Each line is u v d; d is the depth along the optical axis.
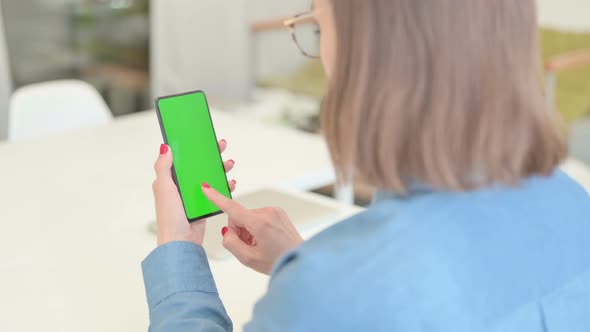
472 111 0.52
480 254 0.55
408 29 0.52
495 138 0.52
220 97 4.14
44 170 1.71
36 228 1.36
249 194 1.49
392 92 0.53
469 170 0.54
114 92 3.90
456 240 0.54
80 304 1.08
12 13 3.37
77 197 1.53
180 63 3.96
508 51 0.53
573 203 0.62
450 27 0.52
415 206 0.56
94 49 3.74
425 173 0.53
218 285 1.13
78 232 1.34
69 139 1.97
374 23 0.53
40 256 1.24
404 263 0.52
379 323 0.51
